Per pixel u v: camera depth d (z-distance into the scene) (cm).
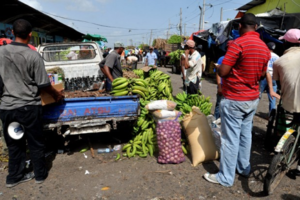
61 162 384
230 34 1032
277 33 888
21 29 291
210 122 453
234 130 302
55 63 583
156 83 539
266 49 283
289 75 294
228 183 314
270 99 543
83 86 548
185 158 397
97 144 452
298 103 289
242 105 290
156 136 386
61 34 2112
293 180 333
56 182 327
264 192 289
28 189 312
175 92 1004
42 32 1662
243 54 275
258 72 282
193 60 559
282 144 284
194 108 400
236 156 309
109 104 372
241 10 1902
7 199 290
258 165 374
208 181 329
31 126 304
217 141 396
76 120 363
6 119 297
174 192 304
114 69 488
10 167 313
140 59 3278
